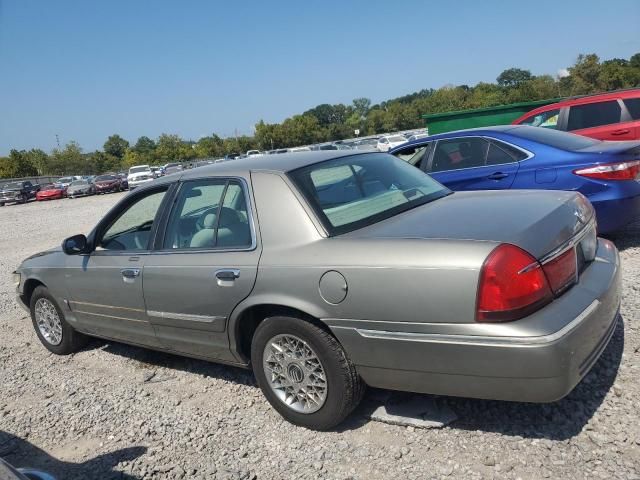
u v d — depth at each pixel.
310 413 3.46
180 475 3.29
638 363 3.59
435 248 2.90
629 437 2.96
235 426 3.75
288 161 3.92
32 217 25.27
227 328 3.74
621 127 9.24
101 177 43.47
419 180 4.24
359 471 3.07
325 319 3.20
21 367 5.43
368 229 3.36
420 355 2.93
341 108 135.38
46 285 5.32
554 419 3.21
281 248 3.44
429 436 3.26
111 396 4.49
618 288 3.34
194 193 4.10
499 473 2.87
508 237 2.85
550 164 6.24
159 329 4.27
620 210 5.97
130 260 4.36
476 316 2.76
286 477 3.13
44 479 2.25
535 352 2.65
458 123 16.39
